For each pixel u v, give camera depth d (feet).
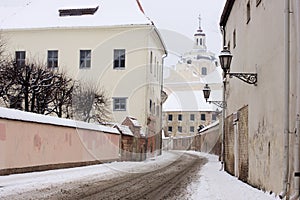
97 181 56.49
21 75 100.58
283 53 37.78
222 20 82.84
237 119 64.80
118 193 44.29
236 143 67.10
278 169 39.17
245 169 57.88
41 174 60.90
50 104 106.01
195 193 44.98
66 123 74.49
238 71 65.21
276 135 40.11
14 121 58.08
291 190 35.22
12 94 100.17
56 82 107.34
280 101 38.81
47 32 143.54
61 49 142.20
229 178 64.80
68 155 75.20
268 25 43.80
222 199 40.11
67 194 42.04
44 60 138.62
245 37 58.44
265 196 40.50
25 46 143.74
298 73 33.99
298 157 34.01
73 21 143.74
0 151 54.75
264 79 45.60
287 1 36.63
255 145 50.26
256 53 50.14
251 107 53.16
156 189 48.65
